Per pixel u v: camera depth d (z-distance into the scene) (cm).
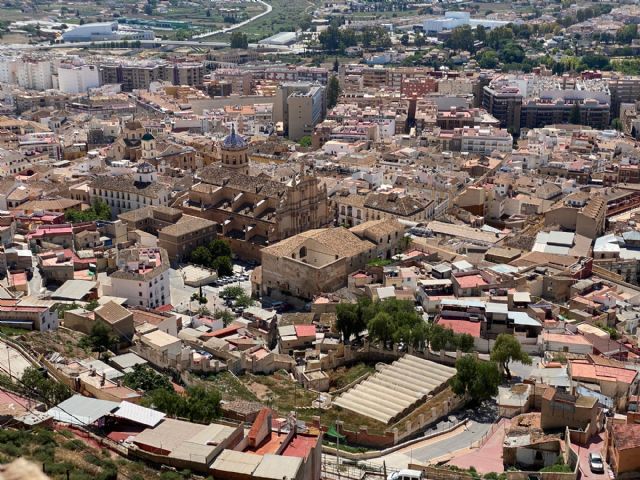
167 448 15262
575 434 17650
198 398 18588
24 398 18050
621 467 15788
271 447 15762
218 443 15188
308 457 15275
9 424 16212
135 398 18625
